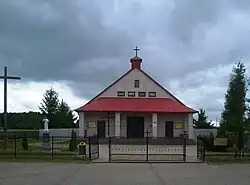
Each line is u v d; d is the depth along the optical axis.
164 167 21.59
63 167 21.08
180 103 54.66
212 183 14.72
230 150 35.38
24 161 24.30
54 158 25.91
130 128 52.97
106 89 55.00
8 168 20.36
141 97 54.88
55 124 82.38
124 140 48.06
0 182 14.78
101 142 47.78
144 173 18.34
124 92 55.03
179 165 22.91
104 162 24.45
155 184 14.41
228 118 30.39
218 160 25.44
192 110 52.41
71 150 32.19
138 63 55.72
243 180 15.70
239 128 29.08
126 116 52.97
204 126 75.19
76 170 19.55
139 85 55.19
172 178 16.34
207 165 22.95
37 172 18.48
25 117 88.44
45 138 34.75
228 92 30.88
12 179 15.75
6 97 31.02
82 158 26.05
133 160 25.67
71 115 85.38
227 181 15.34
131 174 17.88
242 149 27.80
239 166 22.22
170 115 53.00
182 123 52.81
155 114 51.97
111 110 51.66
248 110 30.12
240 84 30.47
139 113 52.81
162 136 52.62
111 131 52.34
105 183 14.62
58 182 14.85
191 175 17.55
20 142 42.66
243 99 30.23
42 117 85.56
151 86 55.19
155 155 28.19
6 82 31.09
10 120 86.50
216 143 31.36
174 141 47.97
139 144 47.28
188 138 51.09
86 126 52.47
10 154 27.59
